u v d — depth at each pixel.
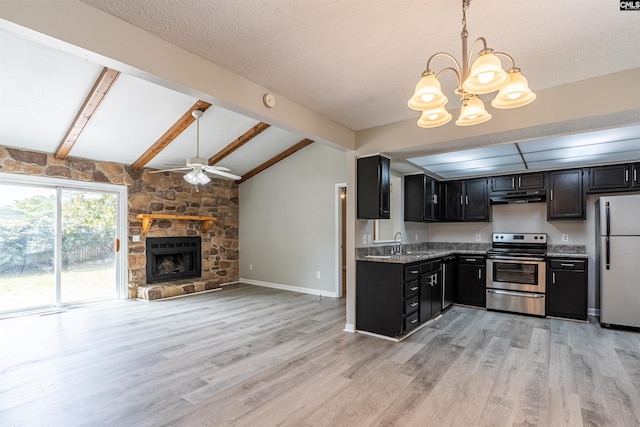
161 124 4.73
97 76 3.48
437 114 1.97
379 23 1.98
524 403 2.31
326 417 2.15
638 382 2.61
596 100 2.63
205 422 2.11
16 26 1.57
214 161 6.21
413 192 5.27
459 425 2.06
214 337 3.74
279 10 1.86
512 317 4.56
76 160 5.25
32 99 3.73
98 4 1.80
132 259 5.84
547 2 1.76
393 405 2.29
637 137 3.28
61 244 5.16
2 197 4.66
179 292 5.99
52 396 2.43
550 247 5.10
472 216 5.55
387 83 2.81
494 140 3.37
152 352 3.28
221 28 2.03
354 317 3.94
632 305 3.92
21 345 3.47
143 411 2.24
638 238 3.92
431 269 4.37
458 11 1.85
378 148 3.88
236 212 7.67
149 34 2.07
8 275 4.70
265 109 2.90
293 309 5.04
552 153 3.98
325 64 2.48
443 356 3.16
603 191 4.54
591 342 3.53
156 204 6.21
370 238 4.37
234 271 7.58
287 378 2.71
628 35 2.06
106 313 4.79
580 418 2.13
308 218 6.45
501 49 2.24
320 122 3.54
